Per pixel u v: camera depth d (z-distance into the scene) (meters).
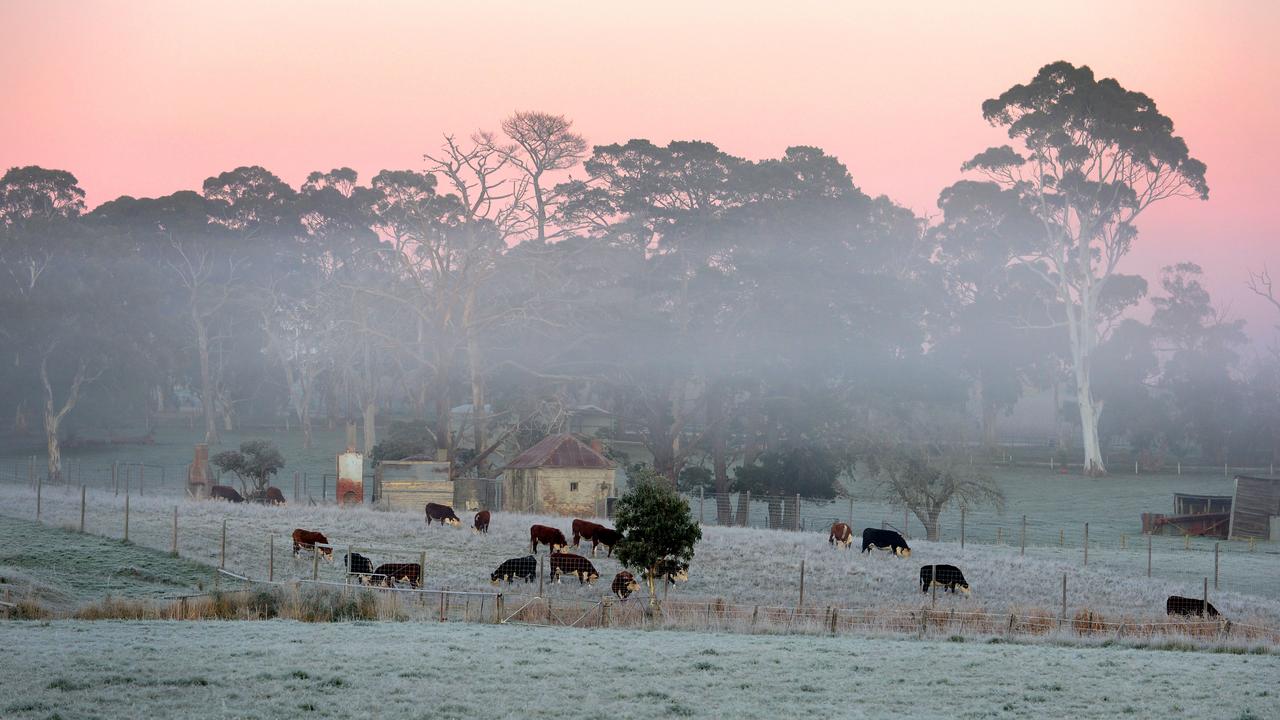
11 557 39.31
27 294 113.81
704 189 107.69
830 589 41.53
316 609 30.00
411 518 57.03
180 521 50.75
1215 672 24.22
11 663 20.53
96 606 29.44
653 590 36.06
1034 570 47.66
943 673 23.12
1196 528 84.25
